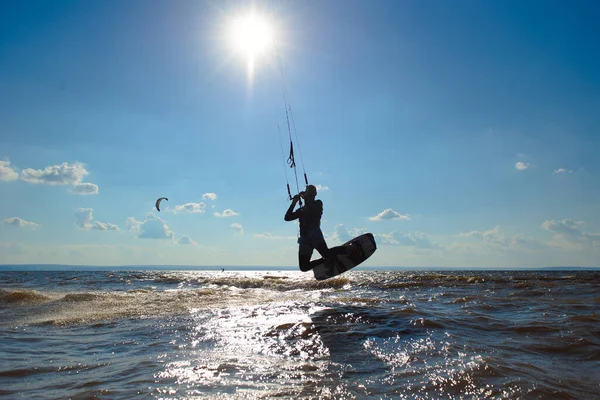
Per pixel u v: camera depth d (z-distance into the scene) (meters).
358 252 10.75
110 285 21.78
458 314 8.54
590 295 12.93
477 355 5.04
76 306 9.60
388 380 4.00
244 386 3.81
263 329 6.70
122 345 5.61
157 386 3.79
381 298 12.08
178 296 11.58
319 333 6.42
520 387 3.79
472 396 3.56
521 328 6.93
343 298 11.56
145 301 10.45
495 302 10.91
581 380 4.12
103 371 4.31
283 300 10.87
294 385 3.84
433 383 3.90
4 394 3.56
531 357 5.04
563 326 6.98
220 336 6.18
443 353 5.15
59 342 5.80
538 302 10.86
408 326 7.04
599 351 5.30
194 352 5.20
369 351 5.27
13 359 4.82
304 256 9.72
